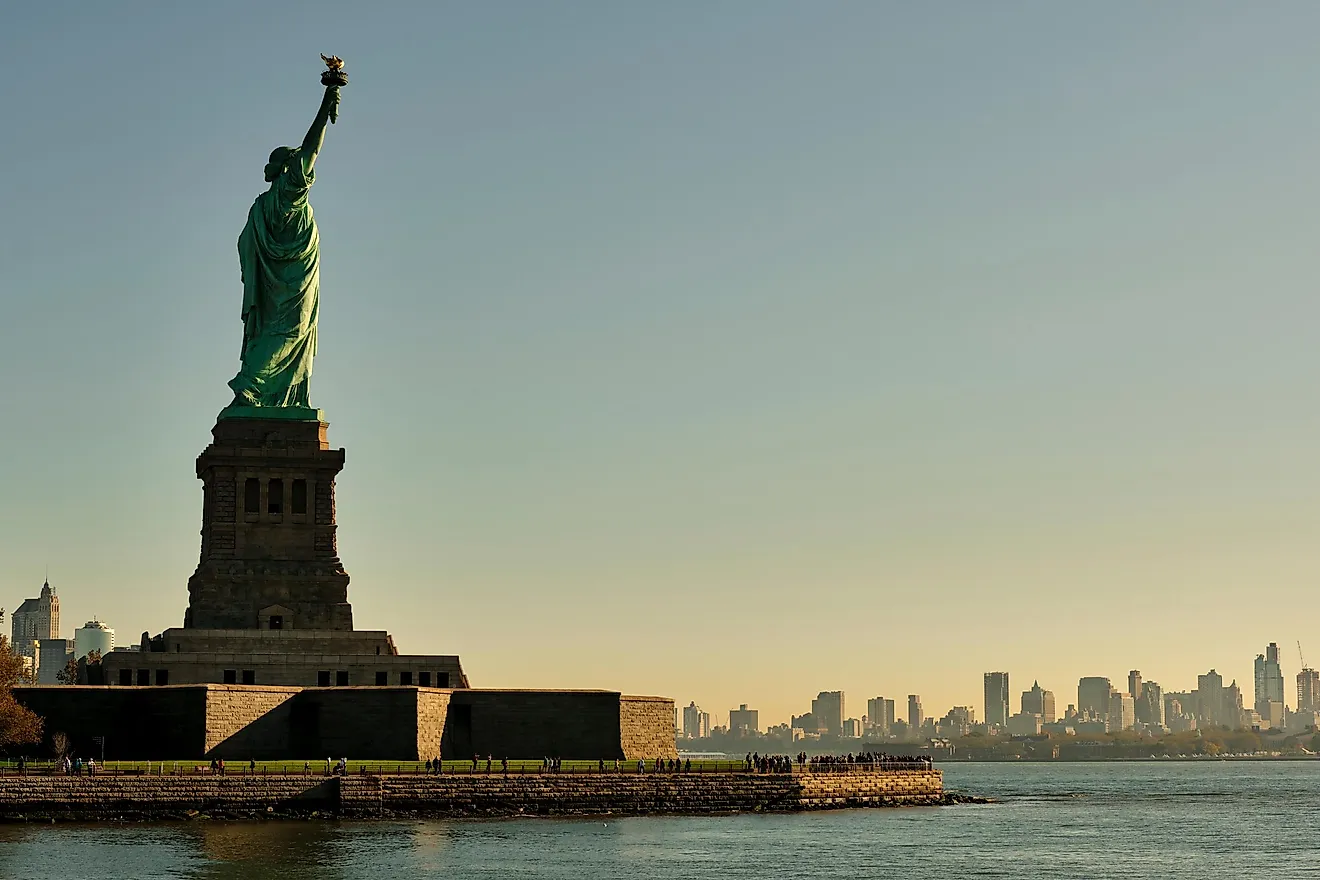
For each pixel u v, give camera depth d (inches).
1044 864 6565.0
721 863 6072.8
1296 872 6555.1
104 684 7795.3
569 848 6274.6
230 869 5575.8
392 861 5821.9
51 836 6254.9
